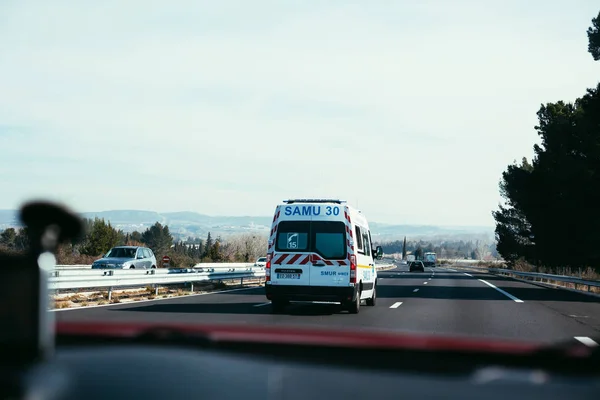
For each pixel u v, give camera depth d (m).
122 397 2.26
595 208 47.22
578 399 2.21
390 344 2.66
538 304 21.48
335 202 16.75
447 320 15.17
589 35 42.00
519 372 2.33
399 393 2.28
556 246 54.38
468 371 2.41
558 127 51.16
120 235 69.50
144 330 2.88
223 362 2.44
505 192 73.94
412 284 36.91
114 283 20.94
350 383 2.34
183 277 25.62
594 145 43.88
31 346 2.10
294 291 16.48
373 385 2.31
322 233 16.61
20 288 2.05
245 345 2.77
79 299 20.94
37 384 2.20
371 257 19.72
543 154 55.88
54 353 2.51
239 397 2.28
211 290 28.77
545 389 2.23
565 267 54.28
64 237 2.07
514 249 72.06
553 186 51.91
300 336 2.88
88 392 2.28
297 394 2.32
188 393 2.27
